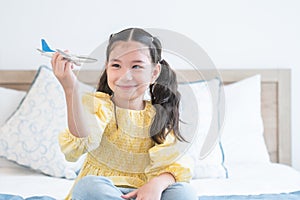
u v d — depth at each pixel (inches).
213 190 76.1
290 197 66.8
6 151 89.6
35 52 105.3
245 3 109.4
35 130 89.7
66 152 57.4
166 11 107.7
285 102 108.3
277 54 110.3
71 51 106.0
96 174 58.3
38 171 88.7
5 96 97.5
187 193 55.1
